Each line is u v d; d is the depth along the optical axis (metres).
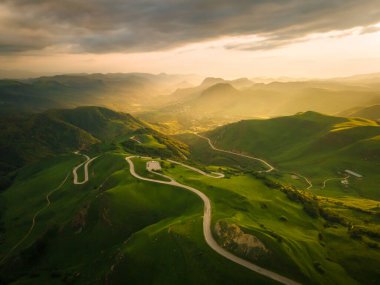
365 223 163.00
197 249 118.38
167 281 110.12
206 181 183.25
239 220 131.12
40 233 196.38
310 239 129.38
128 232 155.88
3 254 184.38
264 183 188.00
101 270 134.00
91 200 181.12
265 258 111.50
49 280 141.25
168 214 159.25
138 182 189.00
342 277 109.38
